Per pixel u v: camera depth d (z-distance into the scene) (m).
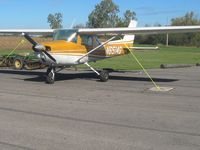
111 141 6.74
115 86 14.13
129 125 7.91
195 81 15.91
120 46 17.95
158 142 6.69
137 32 16.11
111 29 15.77
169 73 19.67
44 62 14.65
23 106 10.01
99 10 99.31
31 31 18.39
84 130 7.50
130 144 6.57
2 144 6.55
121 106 10.05
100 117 8.67
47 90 13.03
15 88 13.52
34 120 8.34
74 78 16.80
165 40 80.31
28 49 49.94
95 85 14.41
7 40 50.97
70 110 9.48
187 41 80.75
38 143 6.61
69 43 15.30
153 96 11.78
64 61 15.11
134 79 16.53
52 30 17.80
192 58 34.22
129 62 27.77
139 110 9.51
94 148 6.34
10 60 22.33
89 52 15.98
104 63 26.44
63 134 7.19
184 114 9.02
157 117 8.69
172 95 11.99
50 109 9.61
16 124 7.96
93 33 16.12
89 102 10.66
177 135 7.14
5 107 9.85
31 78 16.92
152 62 28.22
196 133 7.29
